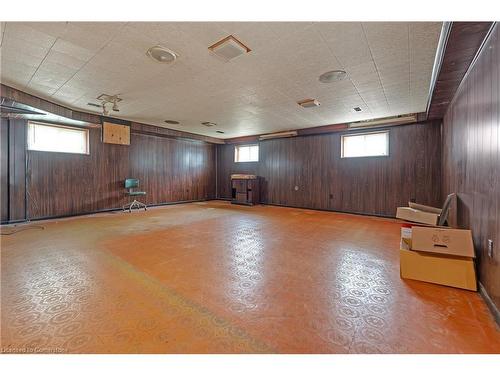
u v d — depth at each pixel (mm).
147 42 2424
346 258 2766
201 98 4184
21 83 3506
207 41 2402
